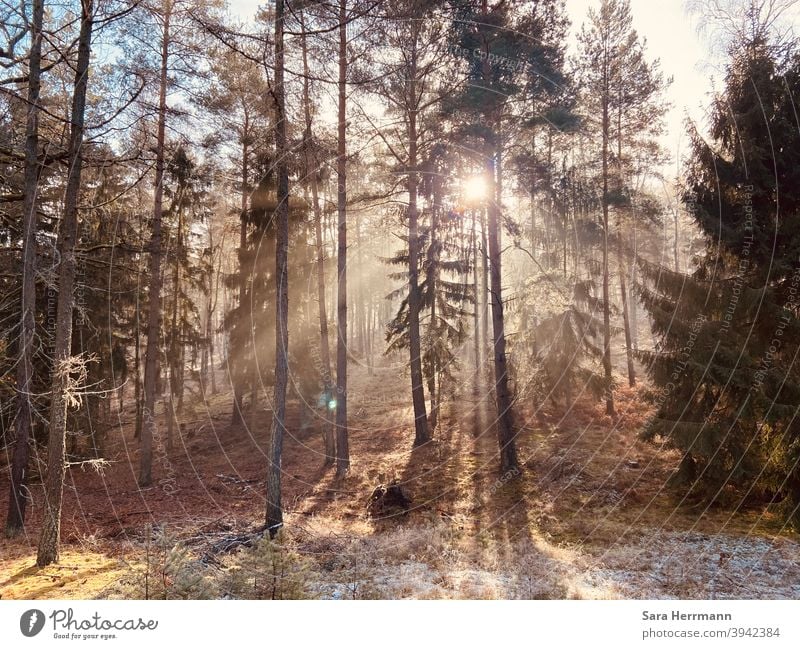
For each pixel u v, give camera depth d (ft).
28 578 22.48
